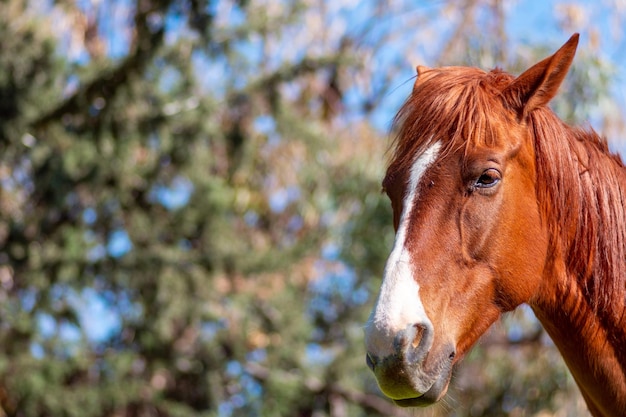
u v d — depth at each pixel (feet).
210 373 45.19
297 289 49.70
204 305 43.88
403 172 14.53
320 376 46.98
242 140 44.06
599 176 15.57
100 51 49.98
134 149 42.06
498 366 42.27
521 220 14.62
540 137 15.10
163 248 42.98
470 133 14.32
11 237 42.57
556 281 15.39
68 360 41.68
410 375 13.29
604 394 15.49
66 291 42.32
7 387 40.93
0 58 40.78
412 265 13.79
